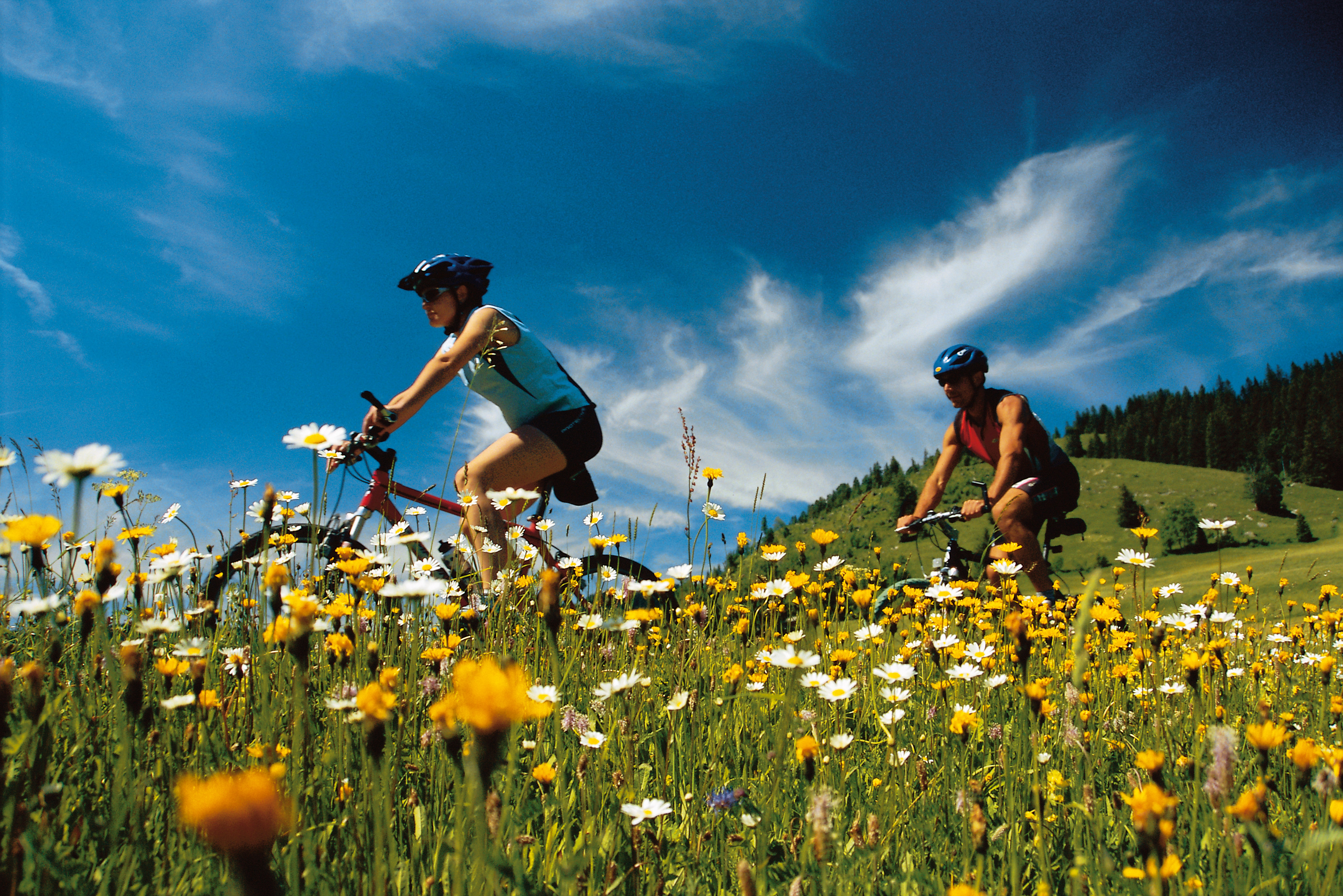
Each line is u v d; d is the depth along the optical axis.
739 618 2.71
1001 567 3.15
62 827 1.18
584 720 1.85
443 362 3.90
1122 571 3.27
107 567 1.33
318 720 1.71
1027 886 1.33
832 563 2.78
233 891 0.43
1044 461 4.85
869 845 1.30
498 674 0.62
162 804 1.28
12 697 1.09
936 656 2.32
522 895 1.01
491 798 1.02
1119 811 1.61
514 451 3.89
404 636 2.11
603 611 2.97
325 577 2.56
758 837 1.33
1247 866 1.28
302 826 1.19
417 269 4.37
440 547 3.70
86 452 1.21
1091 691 2.39
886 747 1.94
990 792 1.70
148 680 1.54
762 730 2.11
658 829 1.51
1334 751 1.36
